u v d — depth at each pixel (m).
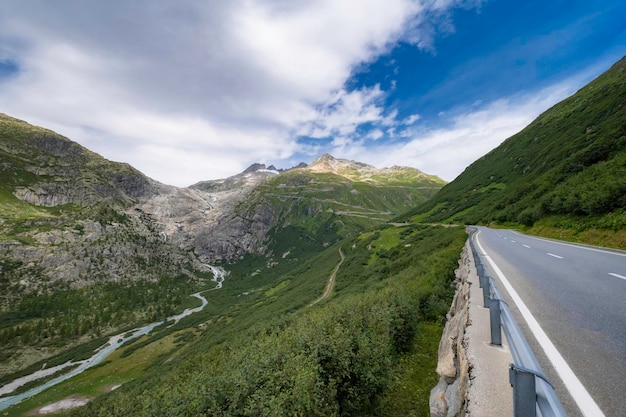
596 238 27.59
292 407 9.12
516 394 2.94
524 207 62.00
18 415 74.50
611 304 8.63
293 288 117.00
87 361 116.56
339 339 11.96
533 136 137.50
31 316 176.75
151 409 10.87
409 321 17.12
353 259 94.12
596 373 4.84
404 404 12.34
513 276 13.47
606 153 53.34
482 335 6.73
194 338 117.81
